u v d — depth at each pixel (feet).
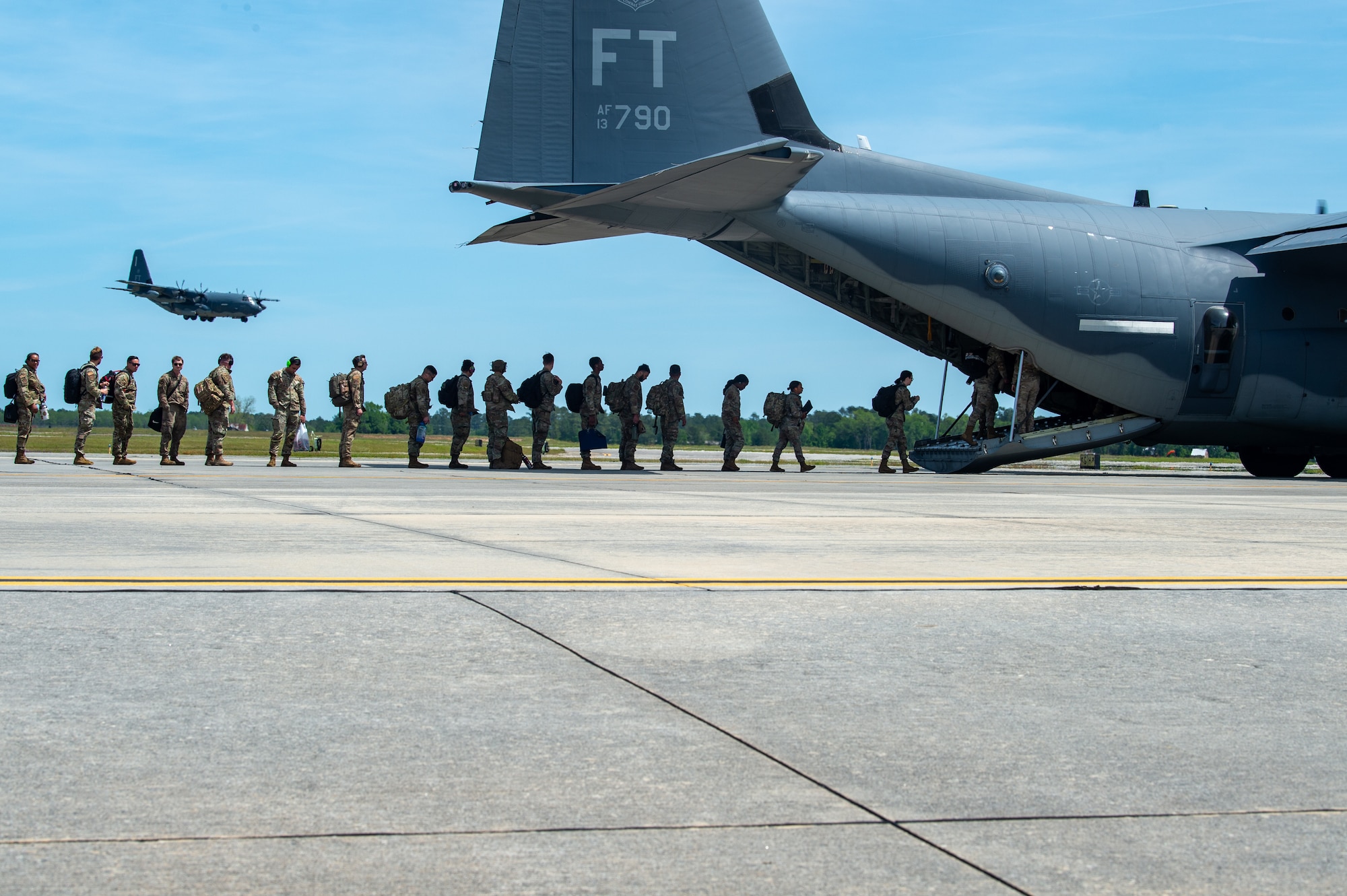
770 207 65.05
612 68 62.90
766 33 65.21
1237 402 71.05
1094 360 69.00
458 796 8.26
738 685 11.69
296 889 6.70
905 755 9.39
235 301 252.83
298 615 15.10
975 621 15.61
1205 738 10.05
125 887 6.68
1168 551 24.45
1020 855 7.36
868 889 6.81
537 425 65.67
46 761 8.91
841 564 21.50
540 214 64.54
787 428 72.08
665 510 34.73
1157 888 6.88
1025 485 57.52
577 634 14.16
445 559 21.26
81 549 21.88
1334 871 7.19
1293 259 71.00
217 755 9.12
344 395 64.39
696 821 7.85
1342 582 19.63
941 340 75.41
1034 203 70.79
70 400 62.95
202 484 44.91
